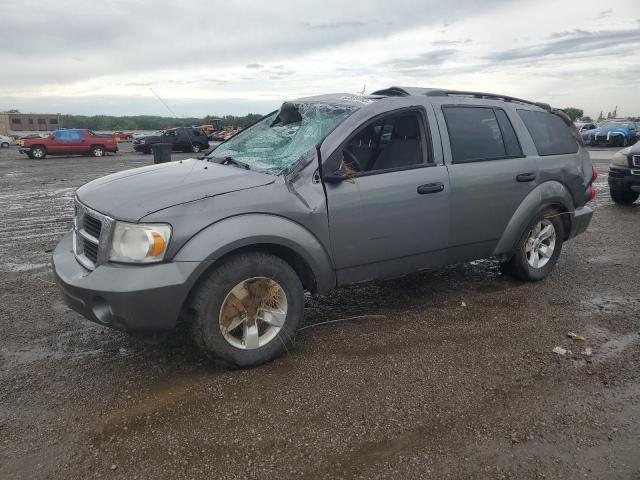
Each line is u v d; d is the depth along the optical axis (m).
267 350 3.60
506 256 5.02
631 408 3.11
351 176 3.87
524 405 3.13
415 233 4.19
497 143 4.74
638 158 9.52
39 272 6.02
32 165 24.20
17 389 3.37
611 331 4.18
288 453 2.71
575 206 5.45
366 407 3.10
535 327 4.25
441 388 3.31
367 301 4.87
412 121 4.39
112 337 4.16
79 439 2.84
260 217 3.47
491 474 2.56
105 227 3.27
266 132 4.75
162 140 32.34
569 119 5.51
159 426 2.94
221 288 3.36
